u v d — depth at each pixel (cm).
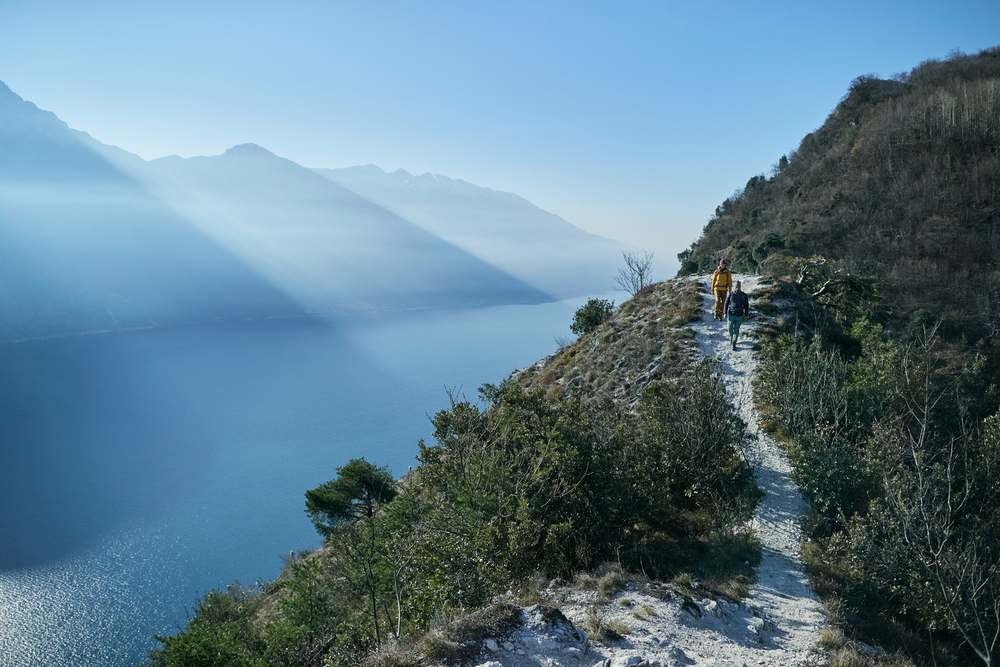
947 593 964
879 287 3369
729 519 1255
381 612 1327
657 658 692
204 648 1622
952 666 874
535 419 1448
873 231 7431
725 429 1513
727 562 1112
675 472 1467
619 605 852
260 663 1590
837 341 2622
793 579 1066
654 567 1087
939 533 1059
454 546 1126
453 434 1511
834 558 1115
